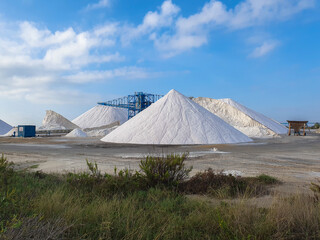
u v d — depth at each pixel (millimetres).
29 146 21859
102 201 4938
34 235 3059
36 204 4316
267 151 16844
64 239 3242
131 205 4719
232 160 12297
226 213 4129
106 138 27594
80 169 9742
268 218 3754
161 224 3963
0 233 2910
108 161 12062
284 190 6488
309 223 3686
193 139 23469
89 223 3869
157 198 5551
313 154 15219
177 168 7133
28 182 6586
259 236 3412
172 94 29891
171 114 26609
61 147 20578
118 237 3516
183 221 4016
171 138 23531
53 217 3857
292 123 43406
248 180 7465
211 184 6723
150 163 6934
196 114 27000
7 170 7156
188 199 5473
